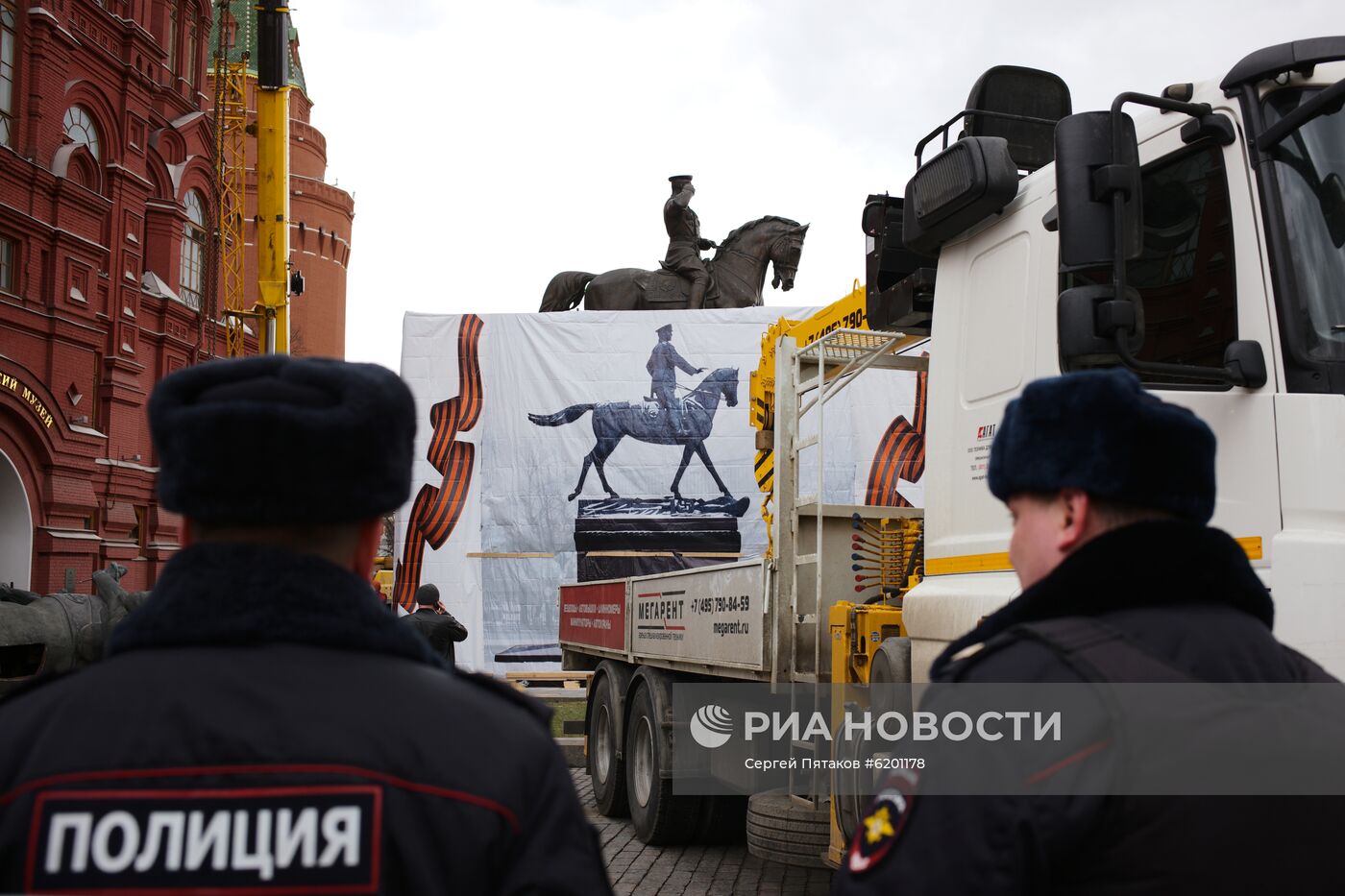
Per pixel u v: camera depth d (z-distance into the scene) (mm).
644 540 19984
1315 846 1450
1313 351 3215
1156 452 1568
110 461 25172
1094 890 1411
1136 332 3301
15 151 23219
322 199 59469
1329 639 2969
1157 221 3756
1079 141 3324
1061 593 1557
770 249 22344
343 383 1401
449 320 20344
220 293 33781
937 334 4938
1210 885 1396
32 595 14297
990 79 5512
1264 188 3355
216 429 1315
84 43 25156
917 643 4812
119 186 26141
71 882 1164
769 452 7594
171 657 1297
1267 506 3193
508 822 1289
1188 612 1539
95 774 1205
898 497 18641
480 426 20203
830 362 7059
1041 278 4273
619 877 7094
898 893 1455
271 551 1342
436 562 19906
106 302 25672
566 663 11211
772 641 6547
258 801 1206
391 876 1218
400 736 1275
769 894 6680
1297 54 3336
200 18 32156
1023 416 1675
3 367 21516
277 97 23953
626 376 20312
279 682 1276
